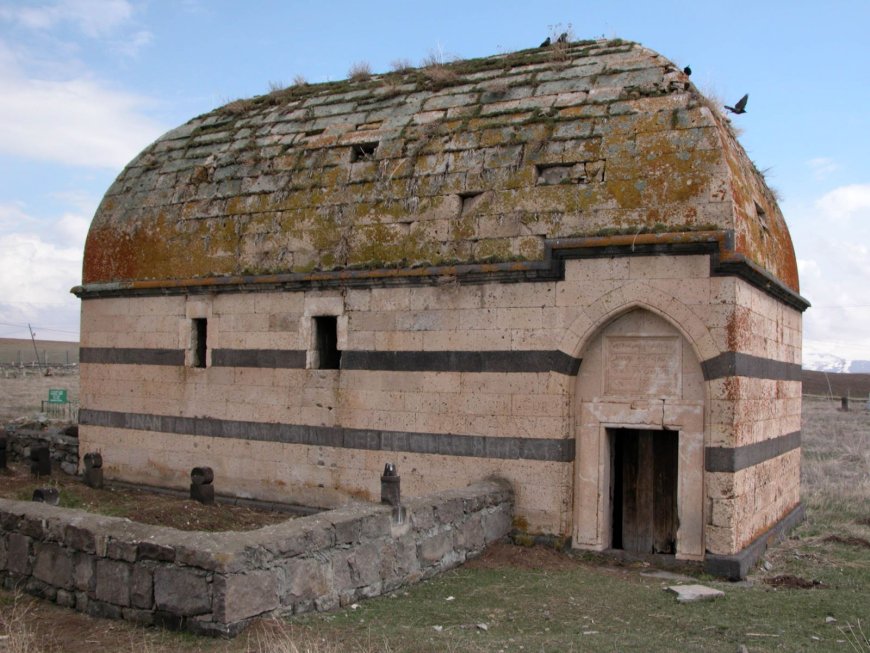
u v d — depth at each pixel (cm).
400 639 836
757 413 1360
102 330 1886
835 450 2888
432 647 811
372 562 1030
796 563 1316
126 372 1841
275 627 857
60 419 3212
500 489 1342
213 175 1794
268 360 1638
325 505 1557
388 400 1500
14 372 6894
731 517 1230
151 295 1800
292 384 1606
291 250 1614
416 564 1113
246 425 1658
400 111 1677
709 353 1254
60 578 967
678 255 1280
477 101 1597
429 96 1681
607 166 1362
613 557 1316
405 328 1489
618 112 1416
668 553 1417
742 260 1229
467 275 1417
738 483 1253
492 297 1413
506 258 1402
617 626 935
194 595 853
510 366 1394
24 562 1012
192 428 1730
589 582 1146
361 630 870
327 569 960
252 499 1642
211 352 1711
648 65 1496
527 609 997
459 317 1440
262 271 1644
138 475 1808
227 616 834
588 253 1333
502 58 1725
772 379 1471
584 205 1357
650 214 1309
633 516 1447
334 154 1652
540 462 1362
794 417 1683
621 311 1319
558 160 1404
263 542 886
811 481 2189
